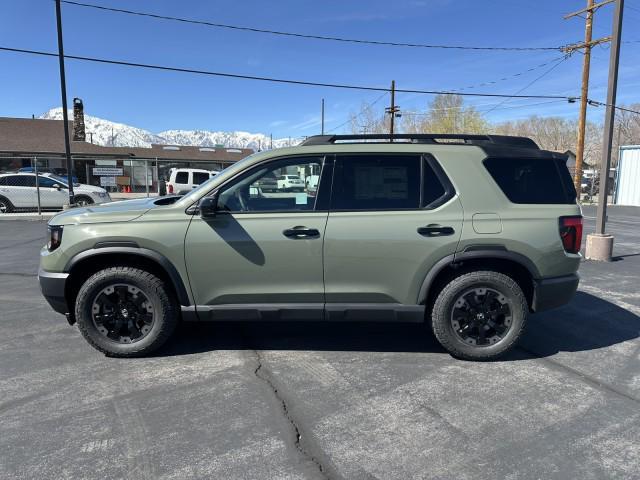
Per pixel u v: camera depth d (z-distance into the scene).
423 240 4.22
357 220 4.23
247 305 4.33
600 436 3.19
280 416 3.43
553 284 4.34
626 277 7.96
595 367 4.32
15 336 5.01
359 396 3.73
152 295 4.31
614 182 34.88
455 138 4.61
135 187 34.00
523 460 2.93
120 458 2.92
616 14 9.20
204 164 45.53
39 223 16.75
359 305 4.32
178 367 4.25
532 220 4.29
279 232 4.21
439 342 4.45
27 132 42.31
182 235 4.21
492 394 3.78
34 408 3.51
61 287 4.28
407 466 2.86
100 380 3.98
